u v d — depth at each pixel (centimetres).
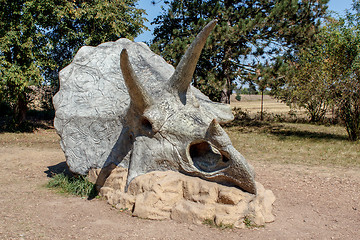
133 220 446
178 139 486
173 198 461
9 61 1391
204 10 1598
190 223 436
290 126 1839
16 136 1355
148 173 490
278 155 993
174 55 1537
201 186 455
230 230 420
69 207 504
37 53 1391
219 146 446
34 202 530
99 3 1532
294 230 440
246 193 453
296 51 1614
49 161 900
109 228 421
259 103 4275
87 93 636
